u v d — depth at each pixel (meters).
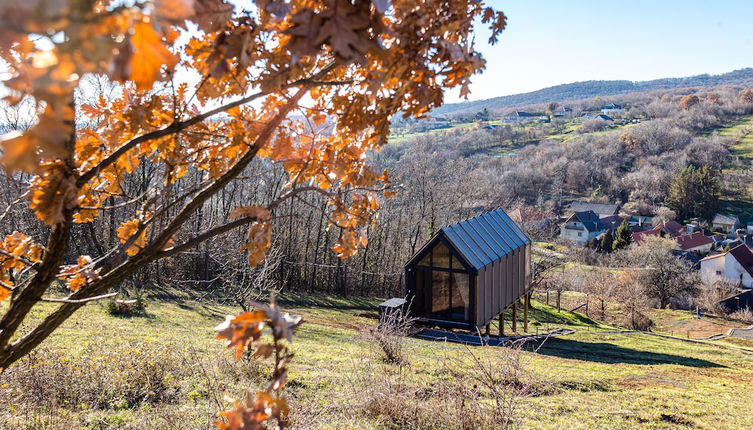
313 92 2.47
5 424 6.36
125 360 9.29
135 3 0.74
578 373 13.75
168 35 1.19
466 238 19.47
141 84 0.76
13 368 7.91
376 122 2.04
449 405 7.76
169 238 1.91
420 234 38.41
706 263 58.91
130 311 17.56
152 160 2.34
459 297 19.06
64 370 8.31
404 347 13.84
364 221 2.50
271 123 2.06
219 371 9.62
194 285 26.69
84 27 0.70
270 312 1.34
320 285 36.00
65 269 2.01
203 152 2.38
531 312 33.25
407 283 19.41
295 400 8.23
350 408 8.13
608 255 60.12
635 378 14.09
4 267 2.20
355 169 2.47
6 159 0.81
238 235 19.20
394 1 1.85
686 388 13.41
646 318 36.97
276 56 1.75
